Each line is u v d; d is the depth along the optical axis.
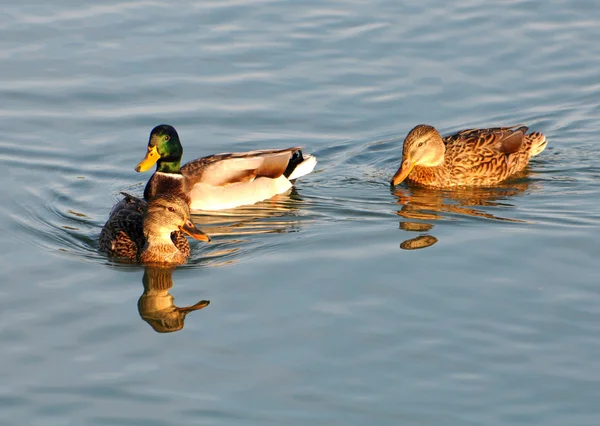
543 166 19.67
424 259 15.20
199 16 24.66
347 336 12.97
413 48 23.39
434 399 11.66
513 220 16.91
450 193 18.72
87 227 17.00
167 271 15.26
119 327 13.42
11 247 15.99
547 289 14.11
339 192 18.81
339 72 22.50
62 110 21.06
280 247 16.00
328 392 11.81
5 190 18.17
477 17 24.72
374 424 11.20
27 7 24.91
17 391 11.92
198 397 11.77
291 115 21.11
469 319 13.32
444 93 21.84
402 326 13.18
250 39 23.67
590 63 22.80
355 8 25.12
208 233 17.03
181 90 21.77
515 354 12.51
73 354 12.75
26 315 13.73
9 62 22.55
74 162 19.42
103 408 11.58
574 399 11.62
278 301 13.98
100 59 22.73
